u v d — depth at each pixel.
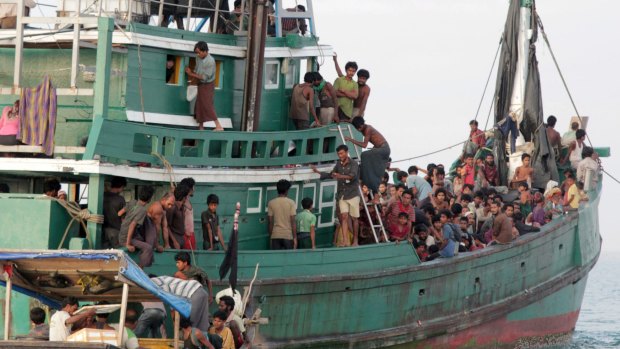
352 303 32.47
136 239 28.50
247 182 32.03
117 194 29.61
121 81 31.25
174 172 30.62
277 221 32.31
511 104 45.38
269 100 34.38
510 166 44.72
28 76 32.12
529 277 40.50
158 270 28.92
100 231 29.12
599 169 47.19
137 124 29.80
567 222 42.69
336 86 36.09
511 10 45.66
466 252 36.66
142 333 27.58
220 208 31.83
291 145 35.03
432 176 42.28
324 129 33.91
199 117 32.38
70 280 26.06
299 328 31.31
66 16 32.12
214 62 32.19
